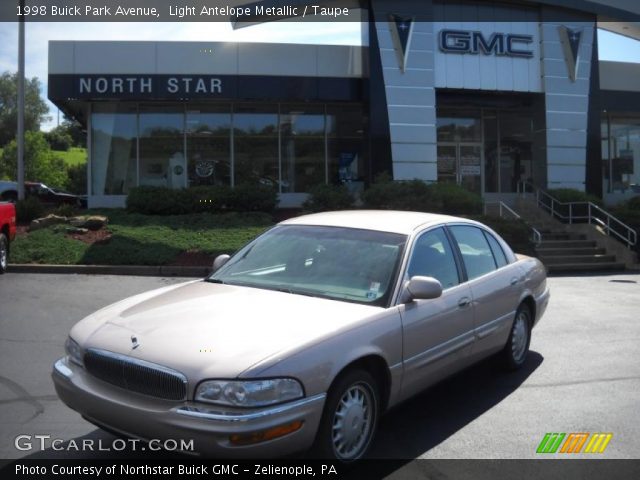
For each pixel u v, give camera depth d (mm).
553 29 20594
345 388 3791
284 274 4746
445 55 19688
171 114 20062
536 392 5590
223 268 5145
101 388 3676
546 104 20500
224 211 17844
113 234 14617
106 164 19766
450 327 4797
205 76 18969
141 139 19953
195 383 3330
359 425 3926
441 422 4852
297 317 3904
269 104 20594
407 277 4523
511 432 4660
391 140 19125
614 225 18250
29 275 11930
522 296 6090
